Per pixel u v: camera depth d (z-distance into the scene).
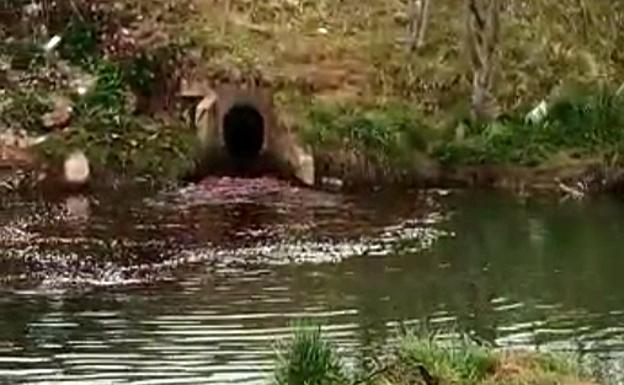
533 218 32.38
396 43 39.44
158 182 34.62
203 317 23.95
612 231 31.11
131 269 27.19
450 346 18.75
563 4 41.75
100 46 38.12
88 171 34.28
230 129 37.06
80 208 32.31
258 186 34.78
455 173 35.62
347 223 31.34
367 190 35.03
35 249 28.39
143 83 37.22
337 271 27.28
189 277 26.66
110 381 20.62
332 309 24.61
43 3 38.91
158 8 39.31
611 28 41.72
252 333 22.97
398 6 41.09
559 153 35.94
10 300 24.97
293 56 38.28
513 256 28.80
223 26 39.03
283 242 29.53
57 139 34.75
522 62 39.09
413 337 20.33
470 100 37.66
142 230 30.23
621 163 35.56
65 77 37.03
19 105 35.66
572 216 32.66
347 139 35.62
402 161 35.59
